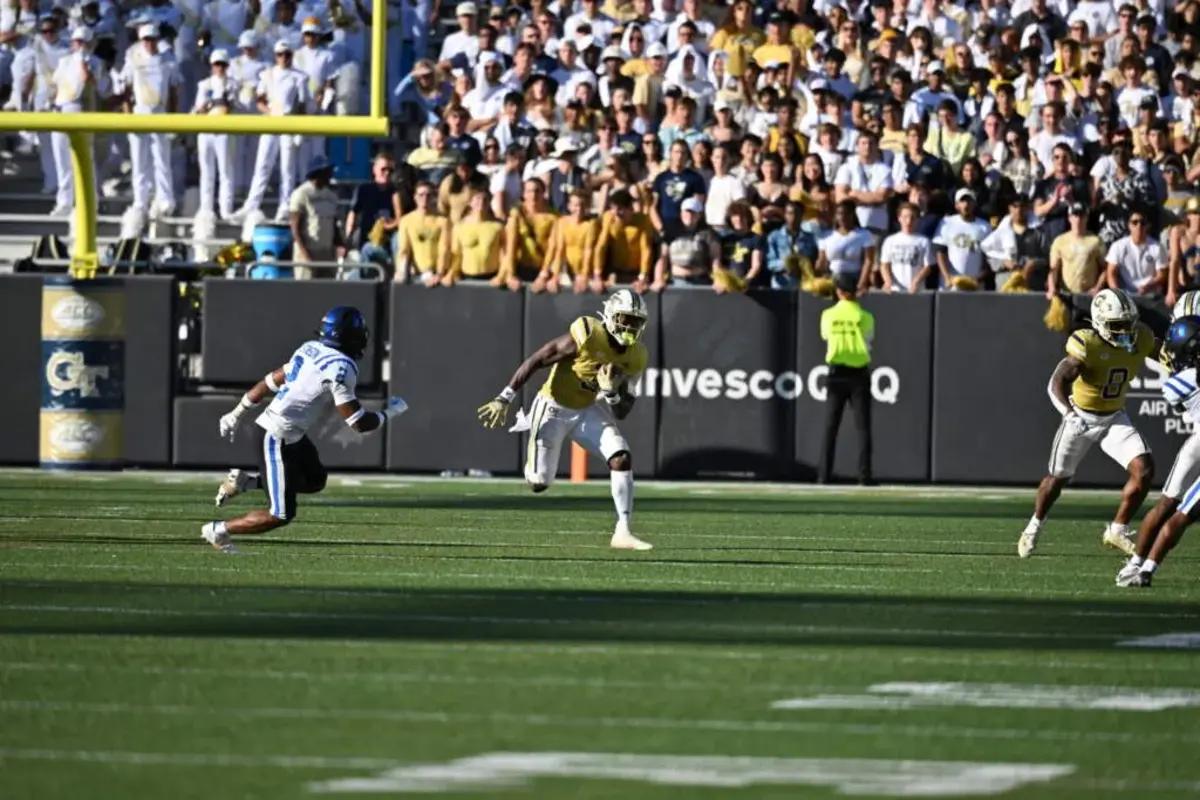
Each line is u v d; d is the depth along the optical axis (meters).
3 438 60.72
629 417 59.88
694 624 28.91
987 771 19.45
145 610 29.47
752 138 62.19
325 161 67.12
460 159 64.06
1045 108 65.38
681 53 67.62
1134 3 72.56
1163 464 59.16
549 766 19.39
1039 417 59.16
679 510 49.53
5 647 25.95
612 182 61.16
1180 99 68.94
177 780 18.59
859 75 68.94
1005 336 59.03
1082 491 58.75
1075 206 59.22
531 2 73.88
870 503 52.66
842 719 21.94
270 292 60.12
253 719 21.47
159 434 60.41
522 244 60.16
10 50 70.81
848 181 62.72
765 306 59.41
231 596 31.12
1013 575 36.31
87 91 68.31
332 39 70.31
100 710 21.89
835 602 31.75
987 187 62.84
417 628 28.02
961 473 59.38
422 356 60.16
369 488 54.69
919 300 59.22
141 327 60.34
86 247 57.19
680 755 19.97
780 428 59.59
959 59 68.19
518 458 60.00
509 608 30.28
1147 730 21.59
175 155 71.62
